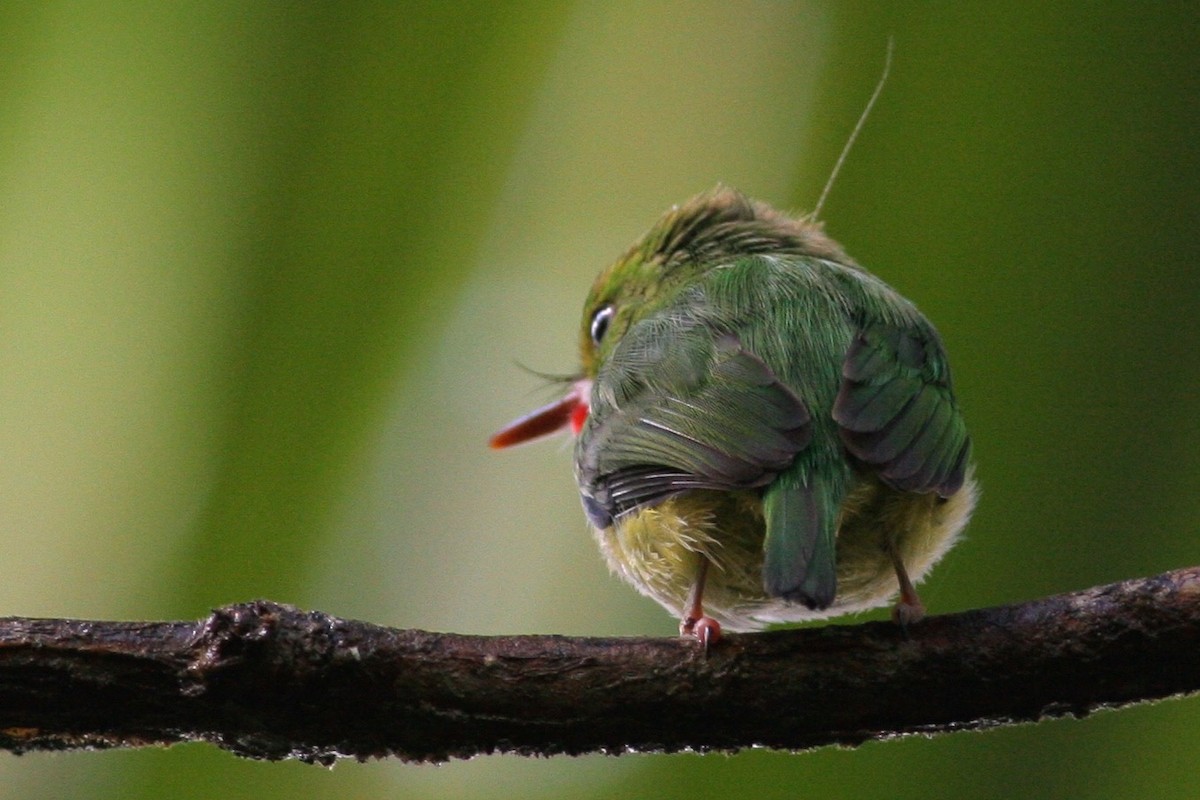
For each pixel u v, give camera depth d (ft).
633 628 36.24
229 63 34.06
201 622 25.04
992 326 33.40
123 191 33.94
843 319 32.37
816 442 29.27
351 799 33.37
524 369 40.16
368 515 33.30
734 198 39.91
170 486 32.96
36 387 33.40
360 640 25.30
